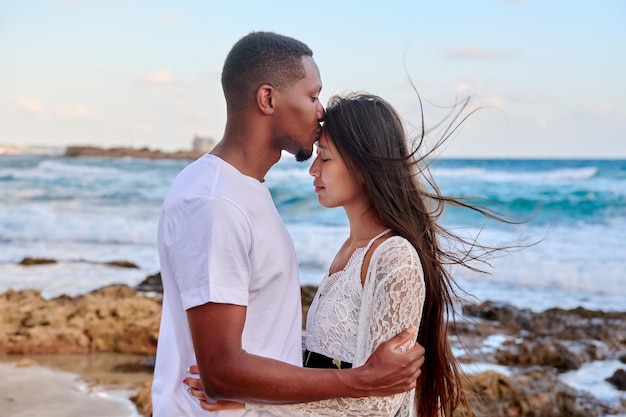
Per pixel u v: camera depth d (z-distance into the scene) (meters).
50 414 5.34
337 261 2.75
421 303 2.45
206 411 2.35
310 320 2.67
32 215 20.86
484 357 7.10
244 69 2.34
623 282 12.34
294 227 17.78
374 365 2.30
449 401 2.86
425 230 2.64
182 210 2.29
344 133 2.57
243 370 2.17
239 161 2.38
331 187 2.63
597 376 6.77
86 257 15.01
